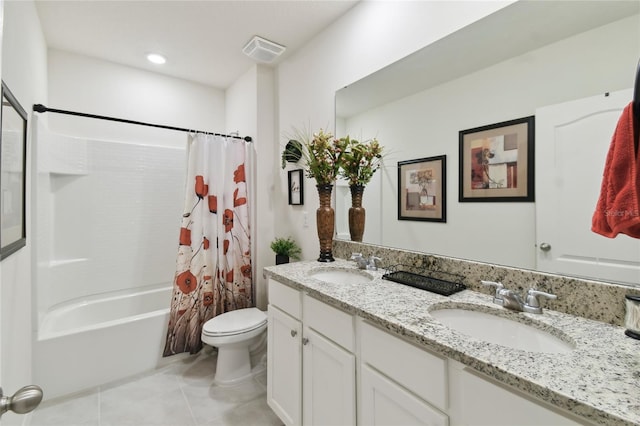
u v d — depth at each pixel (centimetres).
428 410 87
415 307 110
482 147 129
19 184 141
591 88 100
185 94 313
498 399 73
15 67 143
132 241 279
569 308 102
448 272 140
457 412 82
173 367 227
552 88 108
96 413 175
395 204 167
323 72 218
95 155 260
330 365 127
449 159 141
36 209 186
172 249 303
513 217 119
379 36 175
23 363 155
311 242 236
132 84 283
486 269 126
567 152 105
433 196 148
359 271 170
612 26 96
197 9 197
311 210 236
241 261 267
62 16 204
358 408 115
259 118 269
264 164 272
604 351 78
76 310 242
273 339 170
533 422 67
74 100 256
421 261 153
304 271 168
